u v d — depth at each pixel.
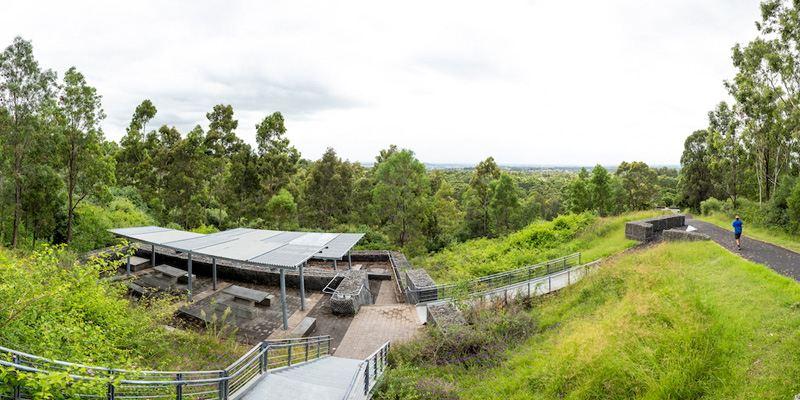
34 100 19.27
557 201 68.56
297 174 57.91
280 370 7.96
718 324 7.13
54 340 5.30
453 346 9.65
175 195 35.53
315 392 6.46
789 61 23.91
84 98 22.42
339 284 16.11
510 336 10.30
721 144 32.59
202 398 6.15
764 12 24.50
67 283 6.25
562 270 16.47
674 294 8.81
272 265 12.34
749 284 8.83
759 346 6.28
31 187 20.52
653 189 57.47
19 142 18.91
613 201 43.41
